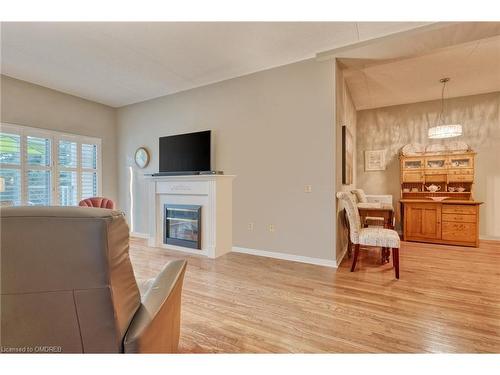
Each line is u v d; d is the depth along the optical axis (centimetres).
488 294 229
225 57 324
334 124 311
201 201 366
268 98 355
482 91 441
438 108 483
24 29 264
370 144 539
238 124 381
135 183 507
